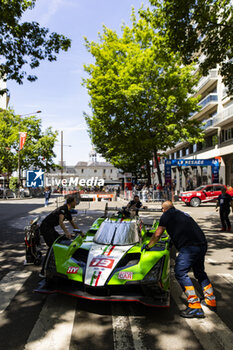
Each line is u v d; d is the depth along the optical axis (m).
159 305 3.54
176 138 21.44
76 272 3.89
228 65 9.62
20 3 8.66
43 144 38.44
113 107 21.11
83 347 2.83
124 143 22.70
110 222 5.25
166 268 3.88
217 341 2.97
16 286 4.54
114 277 3.72
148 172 31.73
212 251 7.10
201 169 36.34
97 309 3.72
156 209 8.22
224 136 28.48
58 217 5.43
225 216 9.73
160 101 20.39
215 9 8.70
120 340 2.97
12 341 2.92
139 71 20.36
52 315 3.52
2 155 37.19
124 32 21.50
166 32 9.44
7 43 9.25
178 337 3.05
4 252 6.85
